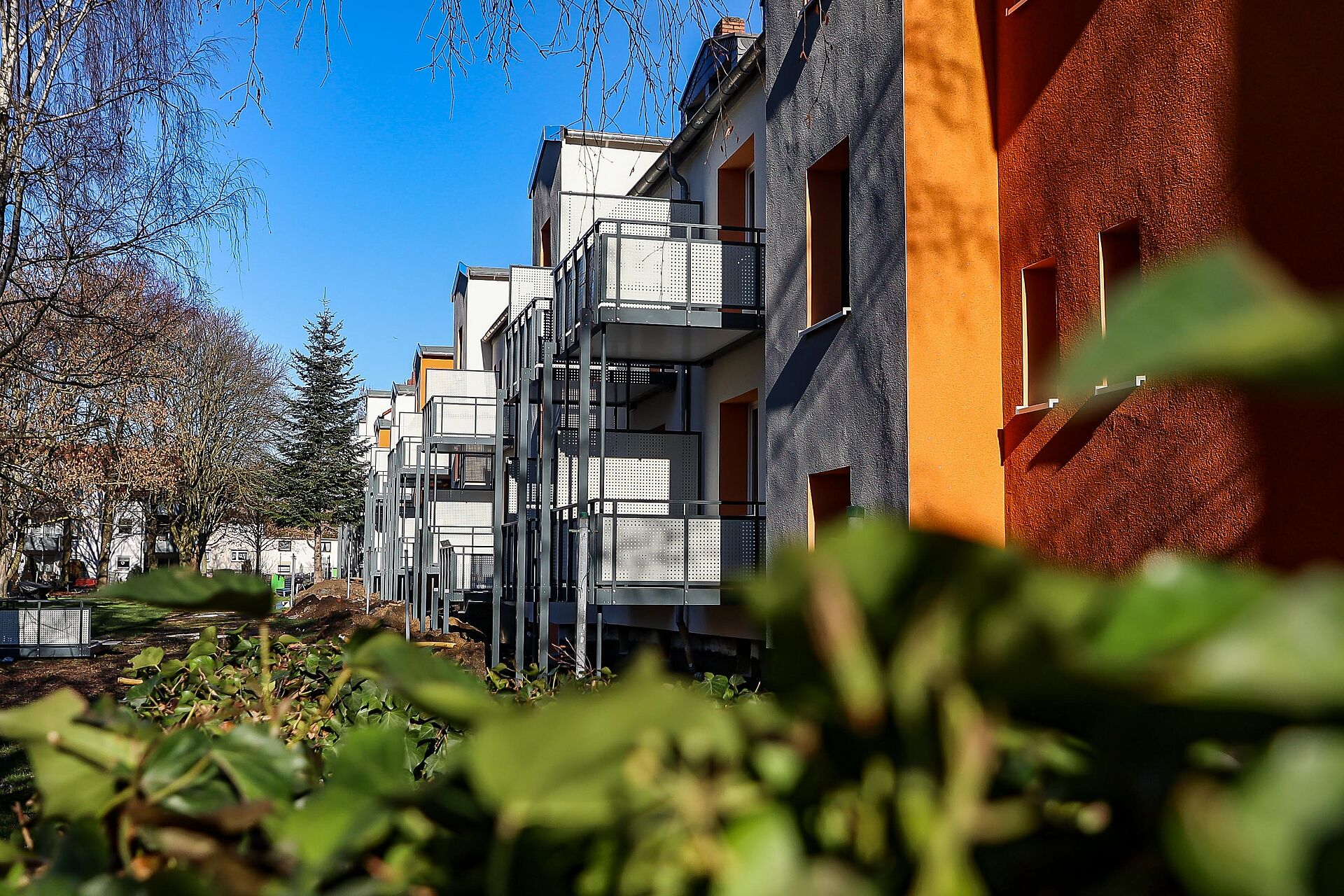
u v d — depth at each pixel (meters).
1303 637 0.33
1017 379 7.92
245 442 48.34
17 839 1.00
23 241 12.15
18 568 35.47
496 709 0.69
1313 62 5.39
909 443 7.94
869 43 8.71
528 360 14.79
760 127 12.66
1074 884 0.49
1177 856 0.37
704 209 14.41
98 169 11.80
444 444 22.33
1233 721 0.44
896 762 0.46
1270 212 5.65
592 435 13.89
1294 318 0.27
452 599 18.58
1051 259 7.57
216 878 0.62
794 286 10.07
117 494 40.00
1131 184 6.73
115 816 0.82
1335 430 5.18
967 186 8.16
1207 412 5.96
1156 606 0.37
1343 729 0.36
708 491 14.04
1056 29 7.51
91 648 19.12
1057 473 7.32
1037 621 0.39
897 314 8.16
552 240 21.41
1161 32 6.47
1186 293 0.29
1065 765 0.51
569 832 0.57
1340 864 0.35
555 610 13.72
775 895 0.49
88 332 14.46
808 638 0.45
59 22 11.39
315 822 0.64
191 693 2.78
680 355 14.13
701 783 0.53
